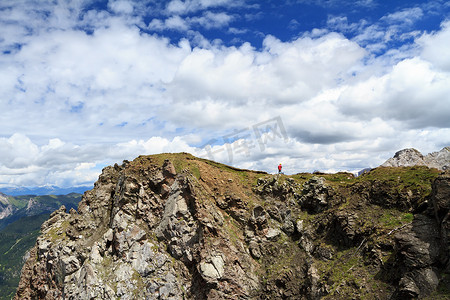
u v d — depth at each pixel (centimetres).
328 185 6869
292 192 7312
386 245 4866
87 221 7819
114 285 6241
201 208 6519
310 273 5309
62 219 8744
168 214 6844
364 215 5672
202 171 7744
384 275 4569
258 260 6141
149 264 6372
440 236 4266
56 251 7369
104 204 8000
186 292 5891
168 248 6594
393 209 5519
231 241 6203
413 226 4694
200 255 5909
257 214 6712
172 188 7181
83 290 6312
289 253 6112
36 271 7725
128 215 7188
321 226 6119
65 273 6881
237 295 5494
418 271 4100
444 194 4391
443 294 3731
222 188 7462
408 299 3972
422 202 5150
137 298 6022
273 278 5656
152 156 8338
